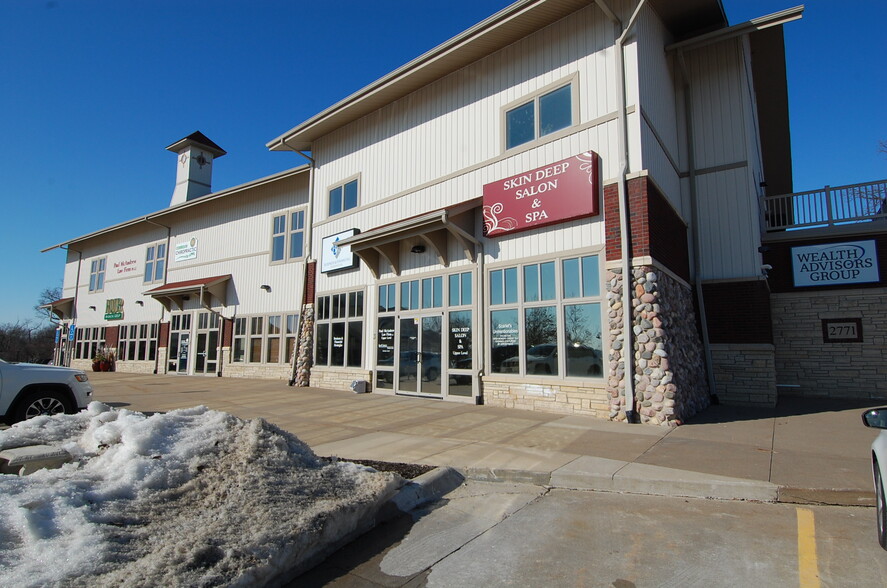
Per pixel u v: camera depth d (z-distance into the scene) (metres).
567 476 5.43
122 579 2.84
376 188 14.42
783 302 12.48
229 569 3.09
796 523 4.26
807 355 12.12
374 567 3.65
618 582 3.33
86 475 4.02
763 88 14.92
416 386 12.57
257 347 20.03
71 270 31.81
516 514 4.64
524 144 10.82
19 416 8.05
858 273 11.83
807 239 12.38
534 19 10.53
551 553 3.79
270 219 20.28
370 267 13.98
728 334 10.88
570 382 9.52
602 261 9.38
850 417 8.92
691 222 11.46
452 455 6.35
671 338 8.90
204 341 22.11
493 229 11.02
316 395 13.35
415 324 12.80
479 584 3.37
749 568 3.47
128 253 27.45
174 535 3.38
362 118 15.23
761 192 15.02
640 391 8.55
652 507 4.75
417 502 4.92
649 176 9.06
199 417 5.24
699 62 11.88
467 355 11.43
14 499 3.41
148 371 24.58
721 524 4.28
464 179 11.98
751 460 5.89
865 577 3.32
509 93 11.30
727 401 10.68
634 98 9.29
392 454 6.45
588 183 9.48
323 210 16.44
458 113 12.33
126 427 4.68
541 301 10.19
